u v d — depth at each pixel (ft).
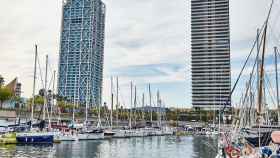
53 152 200.03
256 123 197.26
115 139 359.25
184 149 254.06
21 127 262.47
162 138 418.31
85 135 316.19
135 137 415.03
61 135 282.97
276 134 89.30
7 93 455.63
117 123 479.82
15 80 512.22
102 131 350.02
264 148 97.71
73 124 358.23
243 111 213.46
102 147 250.37
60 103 552.00
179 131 556.92
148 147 267.39
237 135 168.35
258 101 131.13
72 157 182.80
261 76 124.98
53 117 404.36
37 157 173.68
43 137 243.40
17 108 433.48
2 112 394.11
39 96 459.73
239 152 118.93
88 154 199.93
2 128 257.75
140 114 548.72
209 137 472.03
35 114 412.36
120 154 207.21
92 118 511.40
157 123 579.48
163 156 202.18
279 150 94.73
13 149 204.54
